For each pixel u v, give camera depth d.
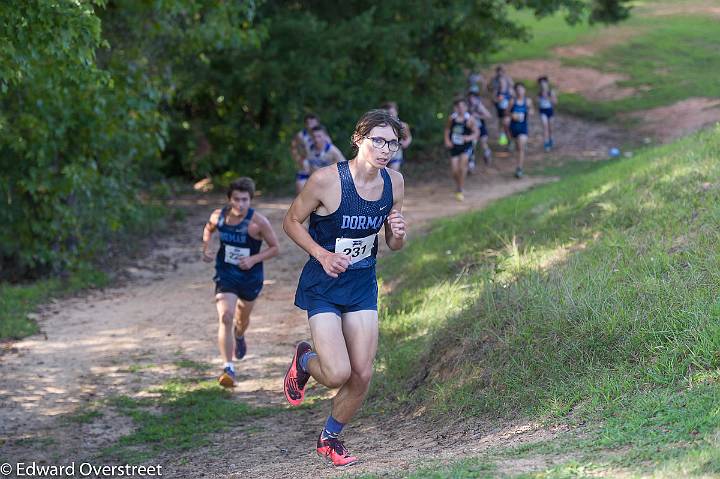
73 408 14.76
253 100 37.69
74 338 18.66
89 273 24.17
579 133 48.72
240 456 12.01
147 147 27.19
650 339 10.42
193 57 36.25
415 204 33.16
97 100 23.16
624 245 13.85
